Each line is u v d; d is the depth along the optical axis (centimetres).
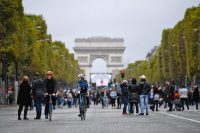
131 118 5238
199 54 13588
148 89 6003
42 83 5269
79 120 4981
